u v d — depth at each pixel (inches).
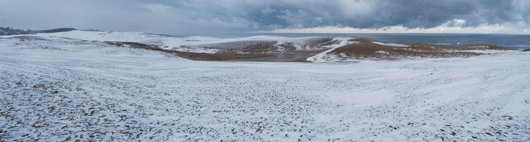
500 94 477.1
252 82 877.2
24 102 380.5
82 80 648.4
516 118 335.6
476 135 291.4
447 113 399.5
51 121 319.9
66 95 468.8
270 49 3695.9
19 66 709.9
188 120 408.2
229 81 884.6
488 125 321.4
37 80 549.0
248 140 317.7
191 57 2463.1
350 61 1859.0
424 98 537.0
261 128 371.9
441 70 989.8
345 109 510.6
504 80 603.2
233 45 3971.5
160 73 1021.2
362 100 592.1
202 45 3939.5
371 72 1100.5
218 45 3959.2
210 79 911.0
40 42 1942.7
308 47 3882.9
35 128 288.5
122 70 1005.8
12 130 271.1
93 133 300.4
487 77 676.7
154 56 1908.2
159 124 373.1
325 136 330.0
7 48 1530.5
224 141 313.0
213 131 353.4
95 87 588.4
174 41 4579.2
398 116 413.7
